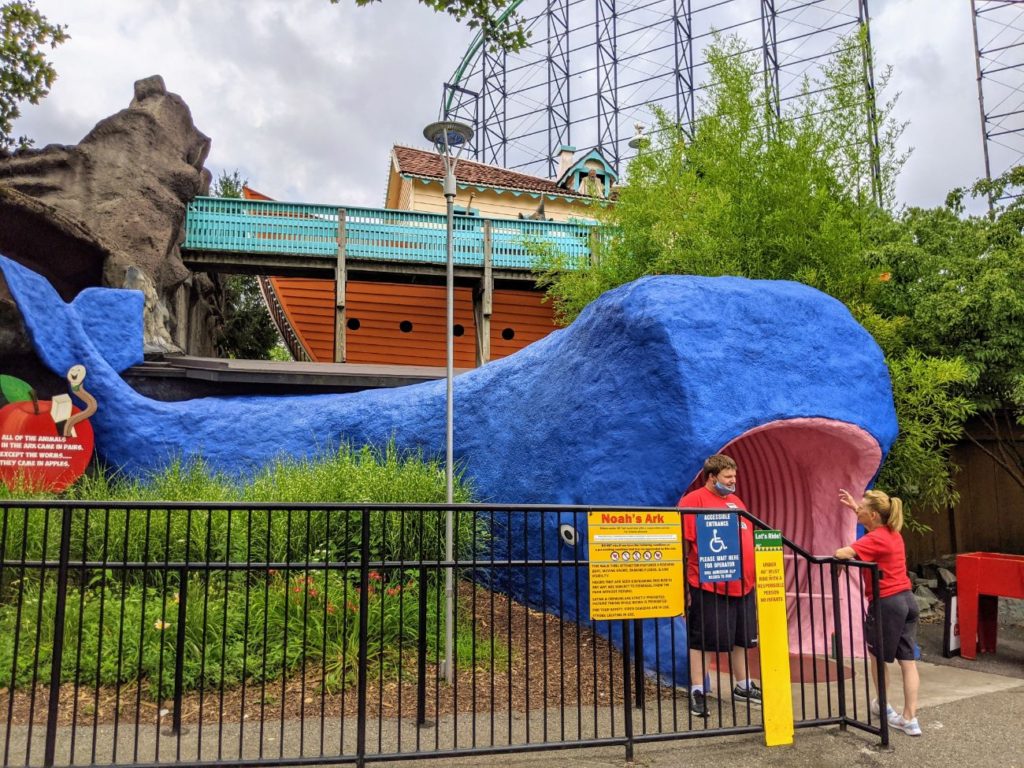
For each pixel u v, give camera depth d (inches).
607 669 245.3
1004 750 189.8
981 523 444.8
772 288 290.8
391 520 289.7
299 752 170.9
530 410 329.1
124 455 396.2
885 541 207.9
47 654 213.2
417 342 804.0
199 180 637.3
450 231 248.8
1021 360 366.9
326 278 708.0
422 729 190.2
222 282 893.2
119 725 187.8
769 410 266.2
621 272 422.6
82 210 546.3
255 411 413.1
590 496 283.4
